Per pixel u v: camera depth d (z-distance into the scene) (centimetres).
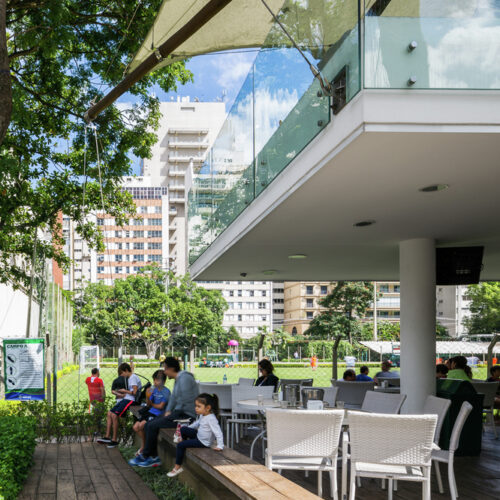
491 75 451
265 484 469
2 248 1599
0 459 682
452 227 860
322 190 614
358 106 450
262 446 931
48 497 693
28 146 1484
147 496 701
